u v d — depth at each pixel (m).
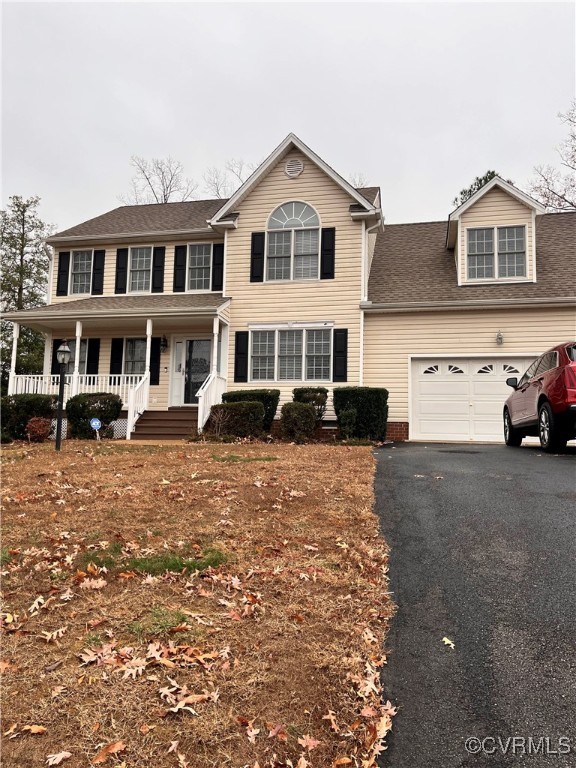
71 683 2.58
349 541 4.44
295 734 2.23
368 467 7.59
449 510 5.18
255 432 13.21
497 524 4.68
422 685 2.55
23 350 29.52
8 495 6.27
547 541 4.23
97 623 3.14
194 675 2.62
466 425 13.70
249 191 15.59
